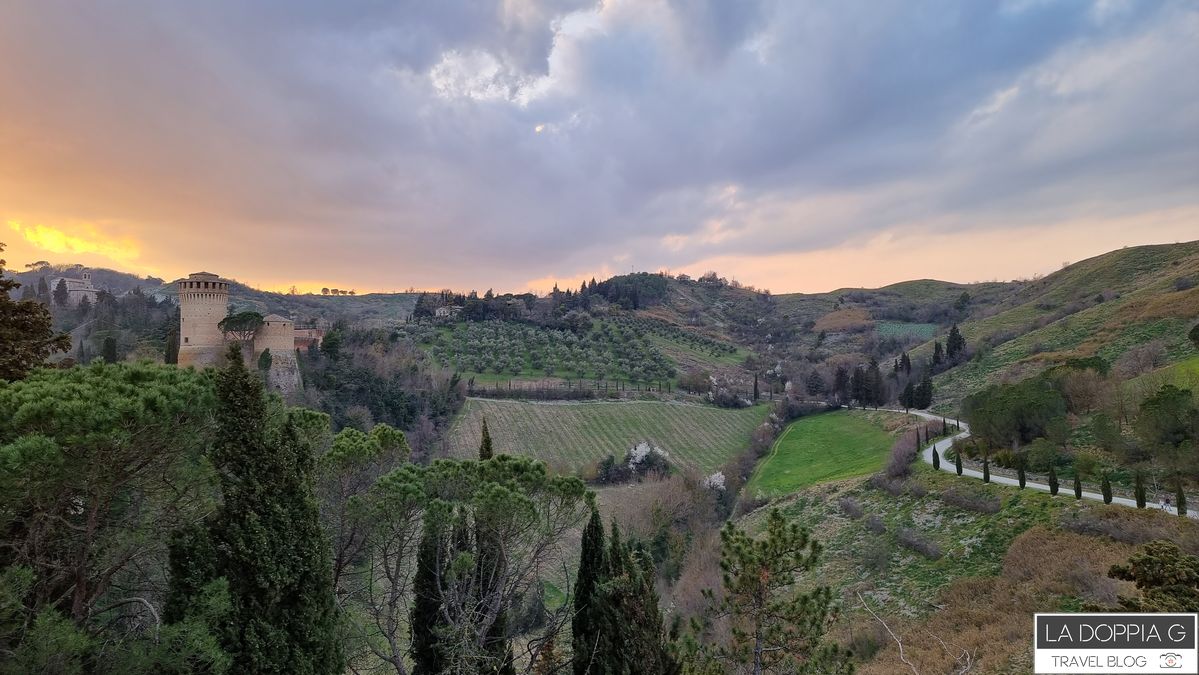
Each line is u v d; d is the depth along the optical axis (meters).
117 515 13.01
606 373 137.25
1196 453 41.59
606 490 74.56
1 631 9.90
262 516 12.81
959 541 43.84
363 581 22.02
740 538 17.77
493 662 17.83
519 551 19.33
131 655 10.75
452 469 18.67
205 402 12.21
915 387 107.75
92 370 12.16
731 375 160.62
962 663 28.33
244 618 12.33
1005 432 57.50
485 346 144.50
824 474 75.56
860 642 34.75
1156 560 15.89
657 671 16.02
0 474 9.20
